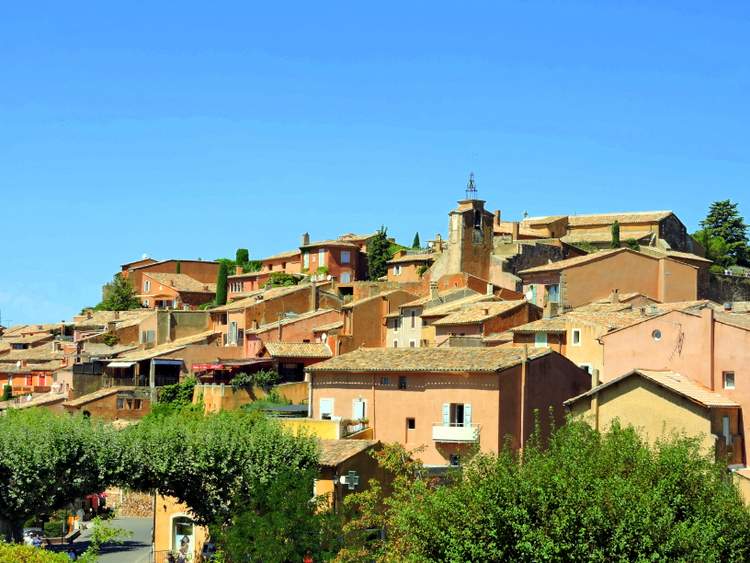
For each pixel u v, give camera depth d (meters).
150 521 112.06
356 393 98.06
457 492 60.41
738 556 58.91
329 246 190.50
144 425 91.31
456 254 153.62
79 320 198.50
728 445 78.88
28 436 85.31
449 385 92.56
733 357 81.62
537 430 73.94
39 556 59.41
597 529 57.00
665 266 131.75
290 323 140.88
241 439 86.62
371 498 74.62
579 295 127.56
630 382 80.38
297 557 70.62
